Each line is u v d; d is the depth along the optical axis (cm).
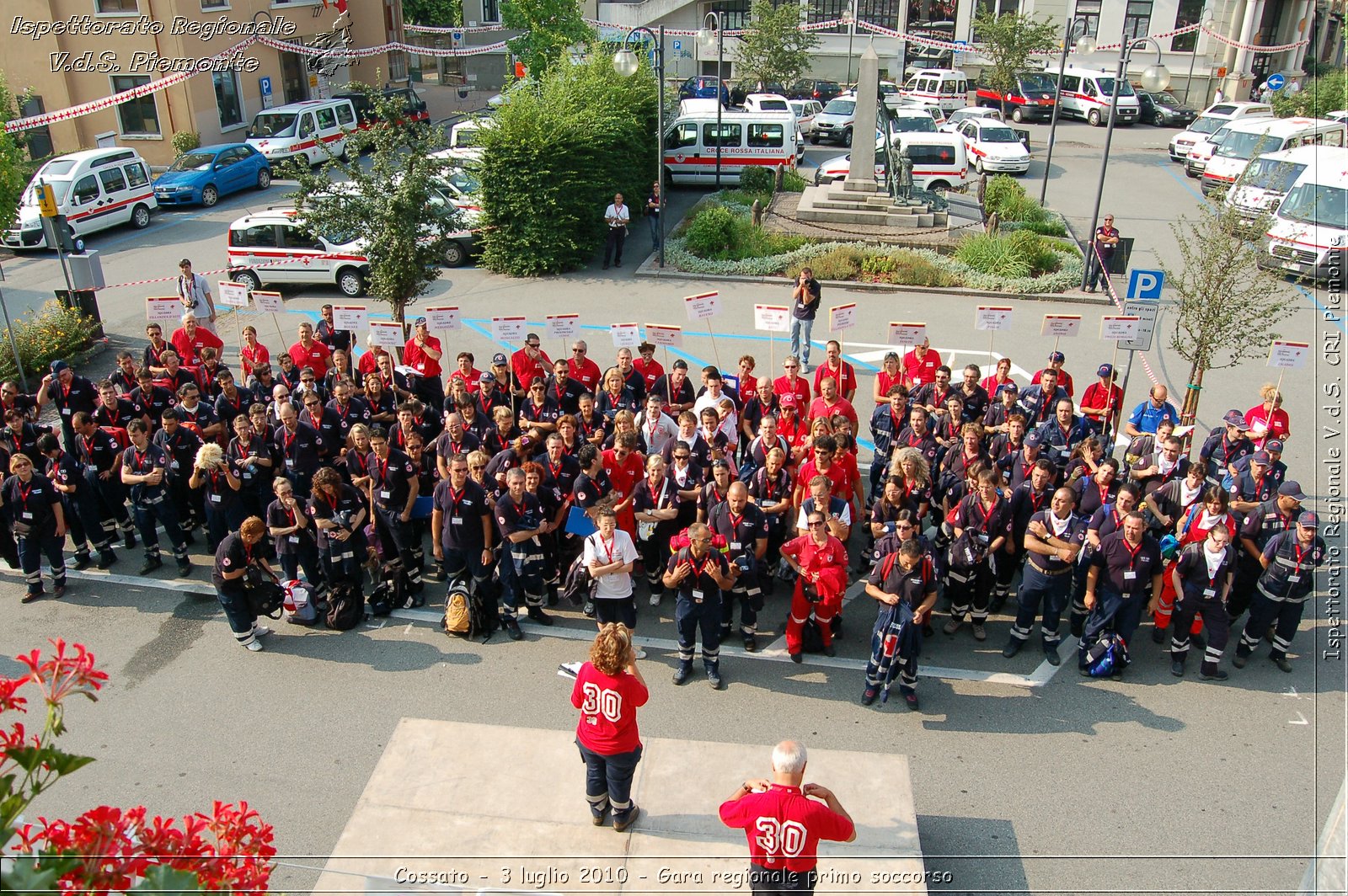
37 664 365
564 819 709
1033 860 708
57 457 1057
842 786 729
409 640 971
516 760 765
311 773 794
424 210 1493
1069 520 898
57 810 752
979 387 1168
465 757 768
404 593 1020
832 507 946
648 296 2041
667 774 748
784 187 2808
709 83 4300
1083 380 1623
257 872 390
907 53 4844
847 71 4894
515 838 691
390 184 1469
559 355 1728
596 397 1195
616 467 1012
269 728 845
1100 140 3838
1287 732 836
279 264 2050
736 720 852
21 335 1659
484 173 2119
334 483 954
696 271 2152
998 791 771
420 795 730
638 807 718
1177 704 873
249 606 941
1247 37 4481
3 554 1074
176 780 786
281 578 1074
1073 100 4238
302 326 1323
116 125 3123
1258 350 1728
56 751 343
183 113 3119
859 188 2392
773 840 568
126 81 3092
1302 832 730
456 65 5219
